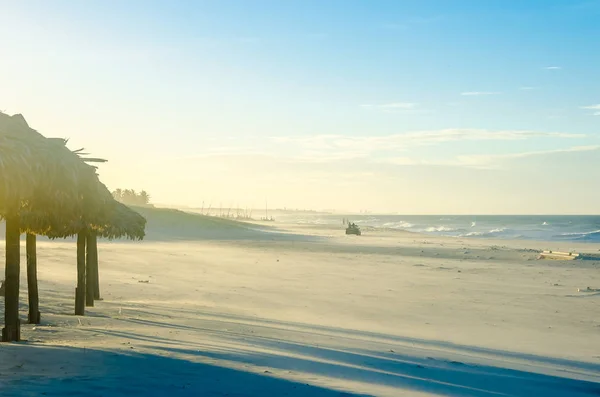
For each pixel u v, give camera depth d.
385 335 20.61
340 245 83.25
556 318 26.50
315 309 27.61
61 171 13.42
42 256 47.84
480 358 16.66
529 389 12.59
